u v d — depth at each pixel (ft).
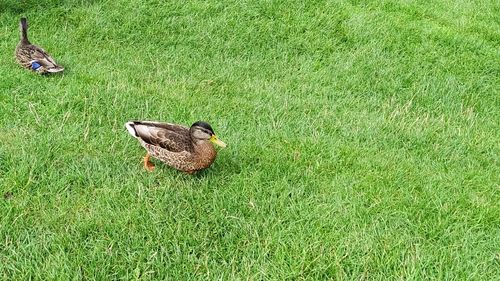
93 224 13.26
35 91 16.28
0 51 17.93
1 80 16.49
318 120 16.52
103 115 15.78
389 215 13.94
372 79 18.57
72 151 14.70
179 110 16.19
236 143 15.28
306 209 13.94
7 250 12.81
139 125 14.21
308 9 20.84
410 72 18.79
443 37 20.17
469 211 14.11
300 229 13.55
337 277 12.77
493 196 14.71
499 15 22.89
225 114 16.40
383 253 13.14
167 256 12.93
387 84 18.35
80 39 18.93
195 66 18.40
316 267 12.89
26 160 14.25
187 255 12.97
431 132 16.44
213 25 19.83
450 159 15.69
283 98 17.29
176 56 18.72
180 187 14.11
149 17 19.88
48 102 15.98
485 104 18.03
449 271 12.98
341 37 20.06
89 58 18.03
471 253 13.34
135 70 17.79
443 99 17.98
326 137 15.93
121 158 14.66
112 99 16.19
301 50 19.57
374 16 20.93
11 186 13.82
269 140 15.58
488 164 15.75
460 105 17.83
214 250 13.12
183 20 19.95
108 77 17.11
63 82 16.76
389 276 12.85
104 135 15.21
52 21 19.33
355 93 18.06
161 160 14.21
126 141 15.07
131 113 15.90
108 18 19.60
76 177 14.14
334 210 13.96
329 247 13.24
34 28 19.02
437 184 14.83
